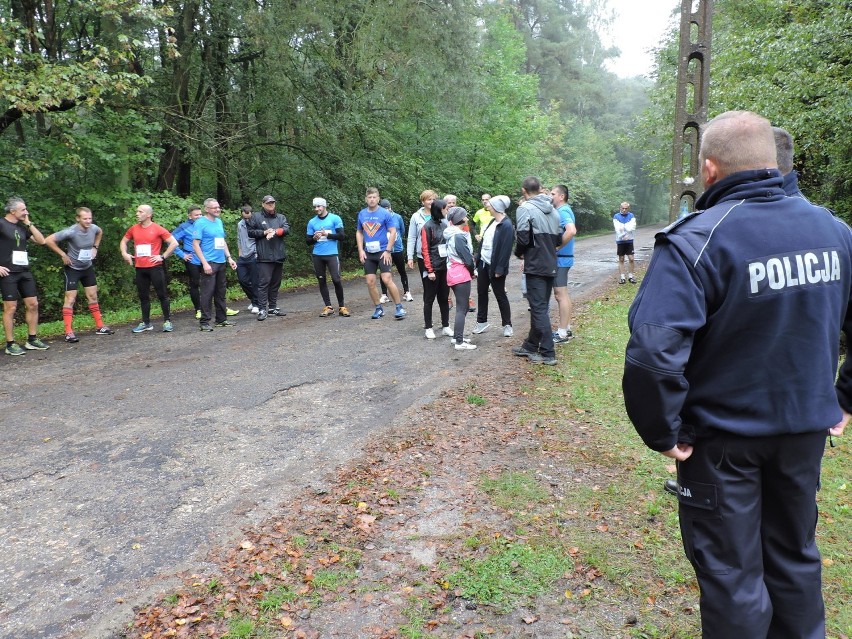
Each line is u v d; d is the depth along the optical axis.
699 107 5.66
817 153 10.64
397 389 5.86
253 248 10.68
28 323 7.89
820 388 1.78
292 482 3.98
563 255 7.47
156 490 3.88
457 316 7.26
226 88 15.30
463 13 16.45
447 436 4.70
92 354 7.54
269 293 10.28
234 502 3.72
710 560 1.80
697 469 1.83
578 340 7.67
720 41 14.53
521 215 6.39
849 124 9.10
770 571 1.88
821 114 9.37
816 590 1.86
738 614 1.75
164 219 11.88
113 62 10.05
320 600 2.81
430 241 7.80
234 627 2.63
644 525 3.41
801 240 1.79
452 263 7.20
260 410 5.34
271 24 13.45
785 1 11.66
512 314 9.70
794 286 1.76
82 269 8.56
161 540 3.32
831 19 9.47
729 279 1.75
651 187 59.84
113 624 2.66
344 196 16.03
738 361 1.77
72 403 5.57
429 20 15.84
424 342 7.80
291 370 6.59
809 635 1.87
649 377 1.71
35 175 10.60
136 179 14.27
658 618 2.68
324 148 16.12
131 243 12.17
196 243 8.84
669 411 1.72
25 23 11.62
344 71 15.95
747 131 1.85
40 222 10.94
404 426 4.91
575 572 3.00
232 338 8.37
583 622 2.66
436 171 21.14
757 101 10.34
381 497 3.77
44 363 7.09
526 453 4.38
